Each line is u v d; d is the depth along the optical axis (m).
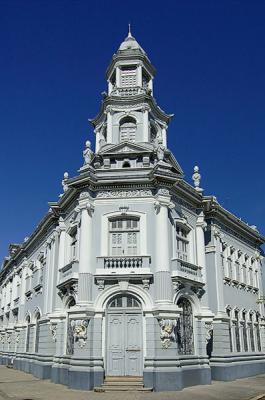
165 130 25.86
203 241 22.36
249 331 26.20
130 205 20.19
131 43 27.66
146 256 19.02
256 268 29.56
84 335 18.03
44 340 23.30
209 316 20.55
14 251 36.47
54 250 23.98
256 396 15.69
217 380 20.95
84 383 17.36
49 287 23.84
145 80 27.34
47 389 17.94
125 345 18.28
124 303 18.81
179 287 19.38
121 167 22.50
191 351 19.67
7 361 33.47
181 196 21.67
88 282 18.83
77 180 20.31
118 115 24.61
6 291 39.69
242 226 27.44
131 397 15.33
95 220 20.11
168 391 16.91
